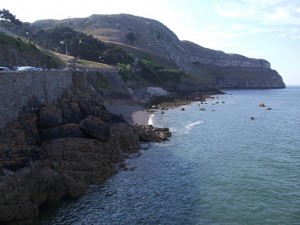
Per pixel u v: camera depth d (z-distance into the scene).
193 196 35.31
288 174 41.78
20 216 28.33
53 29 158.12
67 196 34.19
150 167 44.50
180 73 177.25
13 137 37.47
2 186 28.80
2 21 142.88
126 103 100.81
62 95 55.34
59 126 44.97
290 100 157.25
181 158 48.66
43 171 32.94
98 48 150.25
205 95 170.75
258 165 45.53
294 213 31.55
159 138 59.25
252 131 69.44
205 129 70.69
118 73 119.44
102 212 31.45
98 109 57.59
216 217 30.84
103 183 38.50
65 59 106.19
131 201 33.94
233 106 119.12
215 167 44.69
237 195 35.50
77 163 38.88
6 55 64.94
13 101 40.84
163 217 30.78
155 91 132.88
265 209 32.41
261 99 160.88
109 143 47.44
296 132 68.69
